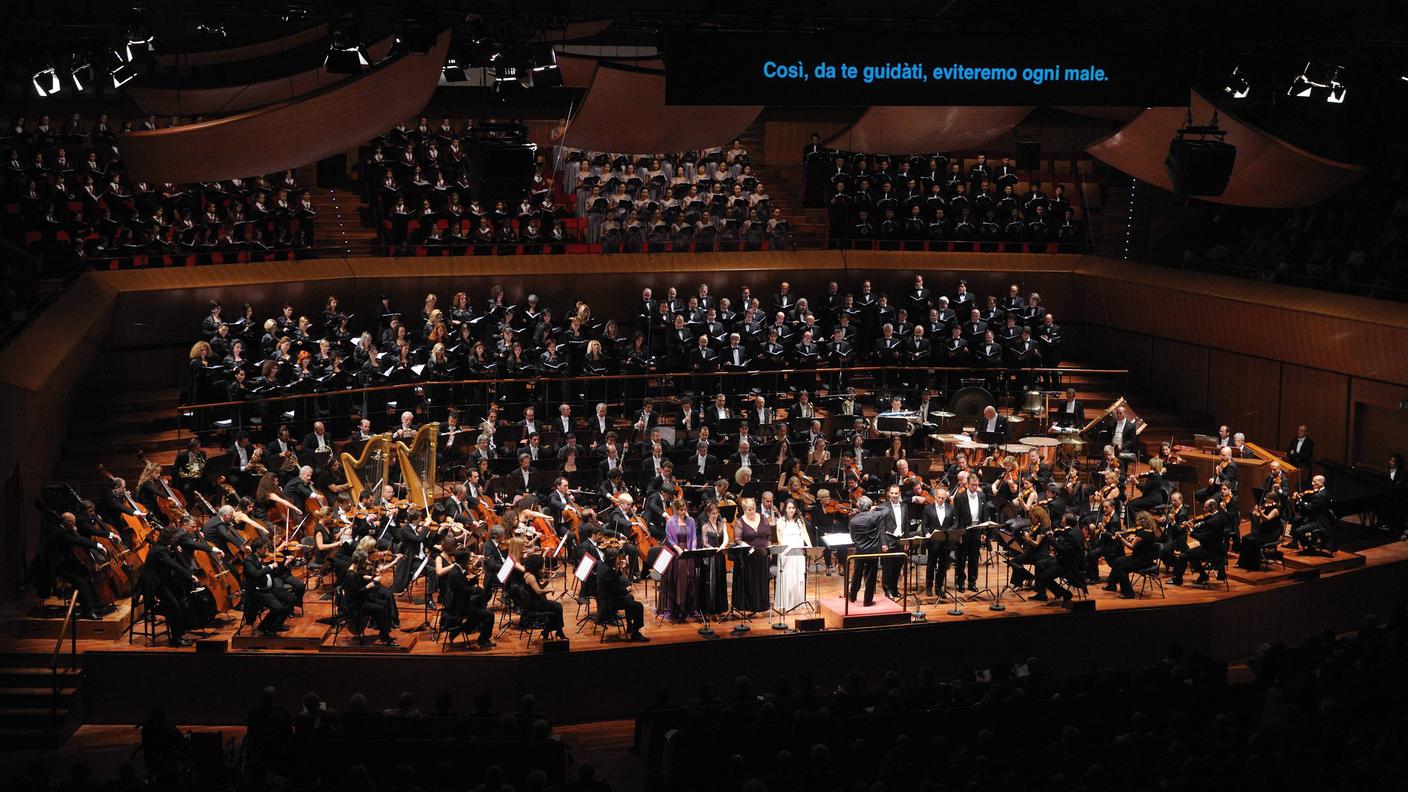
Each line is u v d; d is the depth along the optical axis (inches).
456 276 1170.6
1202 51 948.0
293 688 745.6
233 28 1202.6
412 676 748.6
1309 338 1105.4
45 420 885.2
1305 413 1128.8
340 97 859.4
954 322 1163.9
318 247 1178.6
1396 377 1047.6
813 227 1306.6
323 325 1081.4
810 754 632.4
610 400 1088.2
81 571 757.3
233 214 1119.0
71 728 725.9
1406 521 1007.6
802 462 960.3
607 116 933.8
